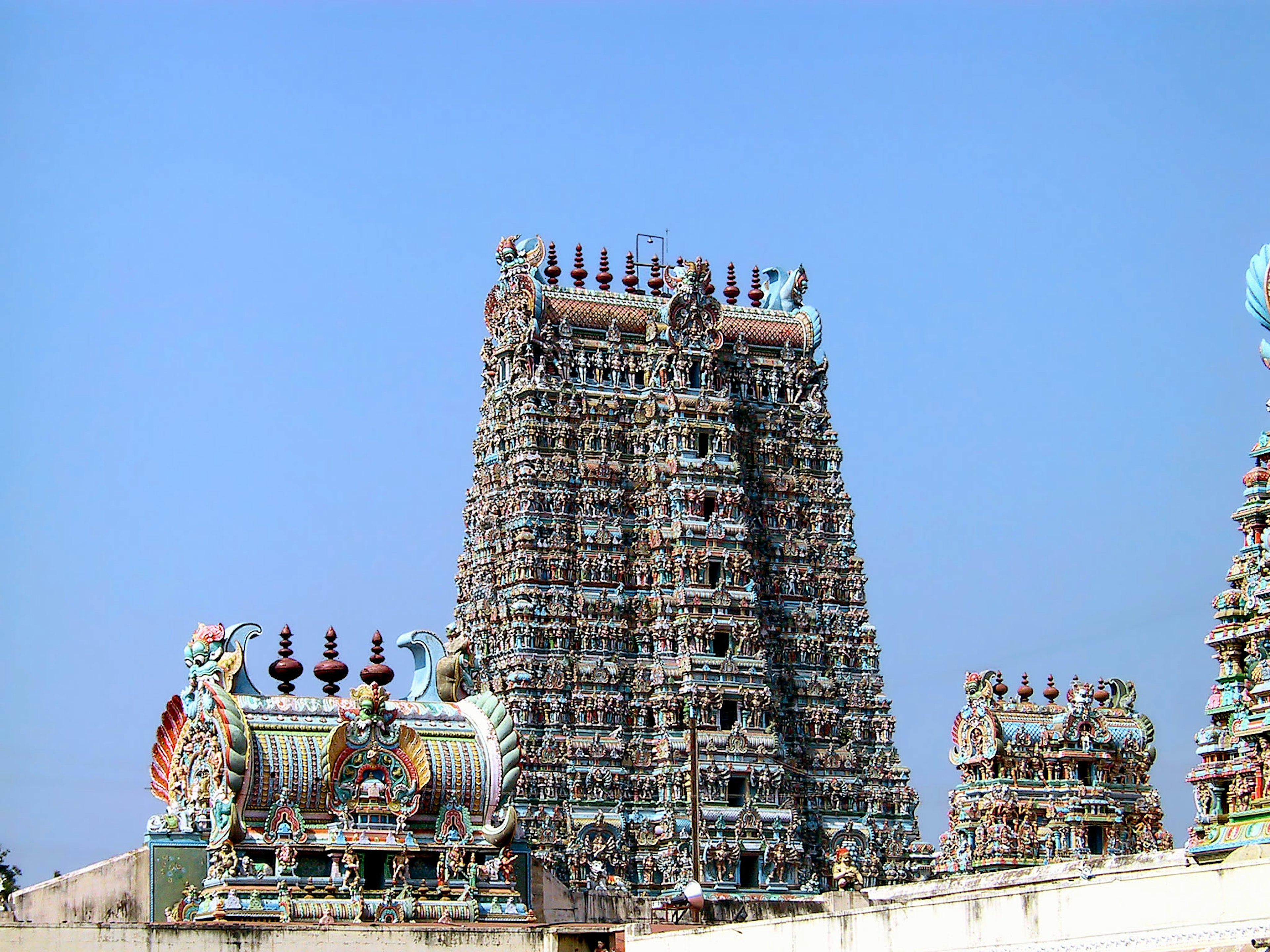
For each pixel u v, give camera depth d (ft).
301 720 326.24
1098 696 448.24
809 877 465.88
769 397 506.89
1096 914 229.66
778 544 497.46
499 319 490.90
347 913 318.45
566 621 468.34
